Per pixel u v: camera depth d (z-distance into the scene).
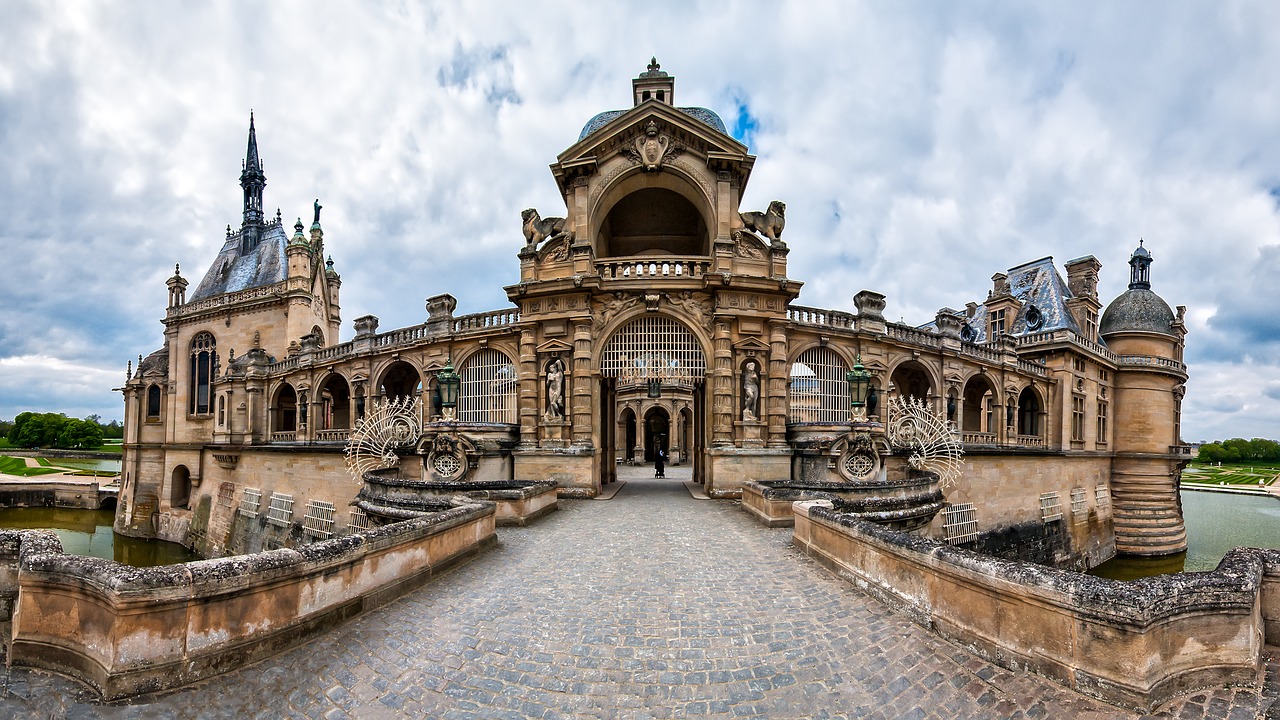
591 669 7.05
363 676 6.86
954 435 27.69
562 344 24.36
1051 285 42.75
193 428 47.50
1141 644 5.65
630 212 32.19
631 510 19.42
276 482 34.38
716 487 23.05
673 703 6.34
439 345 30.14
